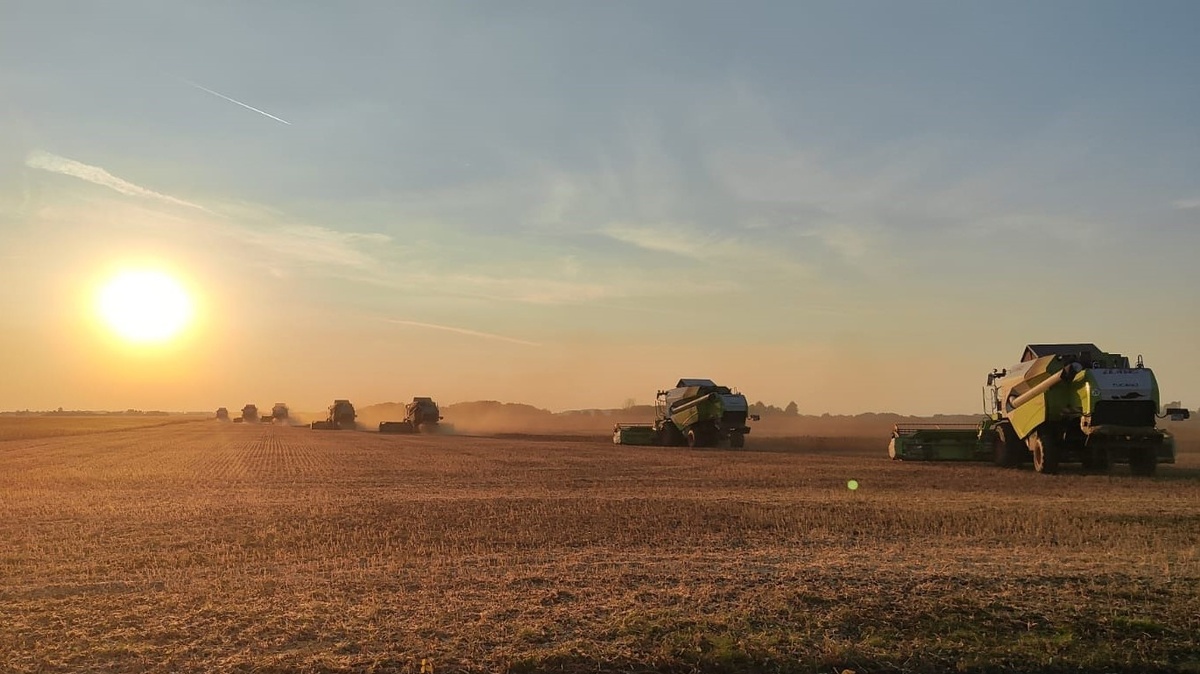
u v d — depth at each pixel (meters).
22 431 123.44
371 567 15.79
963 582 13.29
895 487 30.27
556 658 10.38
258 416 186.12
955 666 10.46
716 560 15.75
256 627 11.53
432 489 30.61
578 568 15.05
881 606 12.06
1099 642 11.02
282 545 18.72
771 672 10.27
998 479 32.88
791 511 23.03
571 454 53.78
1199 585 13.17
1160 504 24.39
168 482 35.25
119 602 13.10
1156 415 32.78
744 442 66.69
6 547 18.95
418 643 10.87
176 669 10.22
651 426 66.75
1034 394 35.47
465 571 14.95
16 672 10.12
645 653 10.55
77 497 29.28
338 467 43.09
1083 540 18.30
